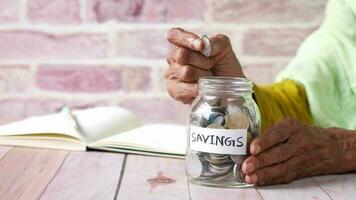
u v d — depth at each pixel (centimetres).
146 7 179
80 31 180
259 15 179
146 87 181
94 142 112
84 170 95
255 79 181
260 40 180
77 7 179
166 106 181
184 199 79
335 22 141
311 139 94
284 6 179
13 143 113
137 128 121
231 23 179
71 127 113
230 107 86
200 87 87
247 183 87
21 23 180
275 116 120
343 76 136
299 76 135
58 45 180
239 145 86
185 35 98
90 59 180
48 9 179
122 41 180
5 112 182
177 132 115
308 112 132
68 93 181
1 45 181
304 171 94
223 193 83
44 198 79
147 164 100
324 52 138
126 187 85
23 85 182
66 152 109
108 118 125
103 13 179
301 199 82
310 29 180
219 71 105
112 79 181
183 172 95
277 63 180
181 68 99
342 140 99
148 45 180
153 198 79
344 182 93
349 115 135
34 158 103
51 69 181
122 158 105
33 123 116
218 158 86
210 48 98
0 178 89
